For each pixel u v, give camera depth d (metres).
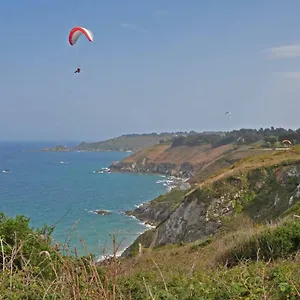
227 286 6.48
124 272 9.26
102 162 179.75
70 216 45.19
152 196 77.44
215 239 18.98
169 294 6.35
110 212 55.97
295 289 5.77
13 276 5.74
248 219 31.59
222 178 37.81
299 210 18.09
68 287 4.90
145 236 39.84
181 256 15.54
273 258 9.45
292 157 38.09
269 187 34.81
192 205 37.19
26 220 8.72
